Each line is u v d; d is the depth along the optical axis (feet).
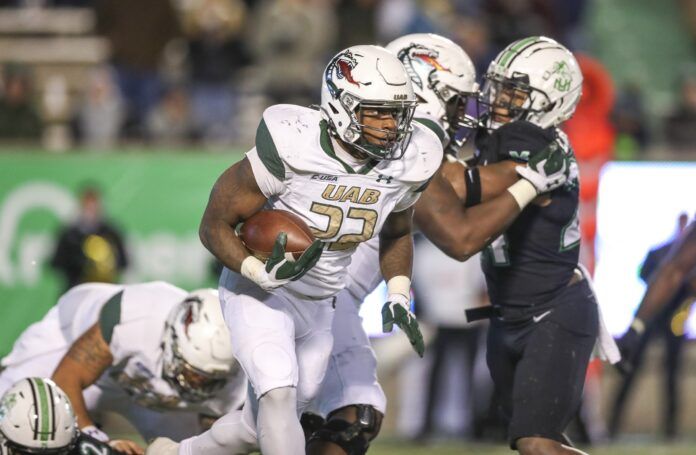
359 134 46.80
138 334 57.47
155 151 98.12
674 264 59.36
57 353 61.67
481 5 128.26
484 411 91.86
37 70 123.13
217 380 56.59
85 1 129.39
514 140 52.95
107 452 53.62
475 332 91.45
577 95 55.57
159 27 120.06
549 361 52.75
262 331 48.80
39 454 52.01
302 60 123.34
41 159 97.09
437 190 51.55
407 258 50.93
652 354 98.63
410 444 90.02
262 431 47.73
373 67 46.93
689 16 161.89
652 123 126.41
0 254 96.53
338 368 54.85
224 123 116.57
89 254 93.76
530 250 53.52
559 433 52.70
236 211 47.96
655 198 96.37
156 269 97.45
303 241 47.11
